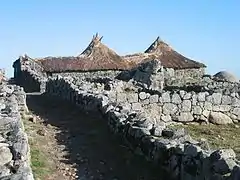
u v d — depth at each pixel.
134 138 12.39
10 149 9.17
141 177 10.53
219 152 8.19
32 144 13.72
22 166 8.67
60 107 23.22
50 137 15.51
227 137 17.17
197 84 34.72
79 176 11.09
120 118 14.41
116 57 50.69
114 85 26.73
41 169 11.23
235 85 33.22
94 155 12.94
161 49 53.00
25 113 20.16
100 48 51.00
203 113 20.34
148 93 20.98
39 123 18.27
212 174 8.09
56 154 13.16
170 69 39.94
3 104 15.07
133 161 11.68
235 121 20.47
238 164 7.88
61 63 48.25
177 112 20.33
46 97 29.52
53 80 31.09
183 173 9.31
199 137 16.86
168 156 10.14
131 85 28.28
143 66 36.81
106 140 14.38
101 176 11.09
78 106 21.67
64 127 17.31
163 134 11.66
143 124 12.68
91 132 15.78
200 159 8.64
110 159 12.47
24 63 48.38
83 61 48.94
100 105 17.98
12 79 52.25
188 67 48.84
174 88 33.38
